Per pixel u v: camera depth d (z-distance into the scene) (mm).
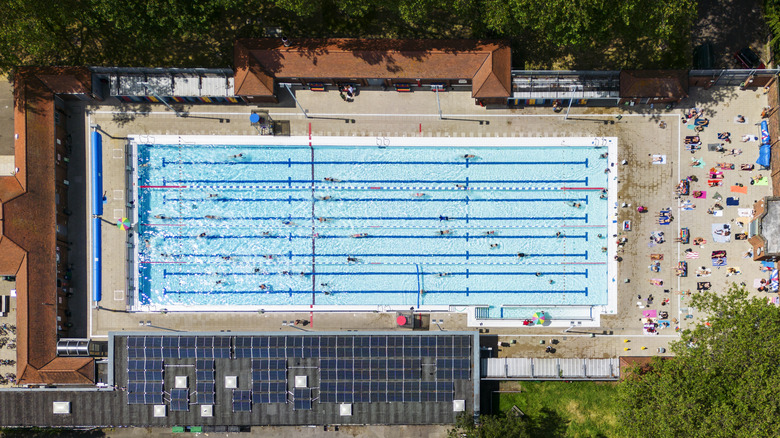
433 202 47844
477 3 42812
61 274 46000
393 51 44062
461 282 47750
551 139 47094
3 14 40094
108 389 44219
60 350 44656
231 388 44188
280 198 47812
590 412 46219
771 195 46312
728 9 47000
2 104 46812
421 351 44281
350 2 41219
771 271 46219
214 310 47062
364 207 47938
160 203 47625
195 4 41188
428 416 44438
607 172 47156
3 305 46406
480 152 47594
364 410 44344
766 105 46219
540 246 47625
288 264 47812
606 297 47188
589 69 47188
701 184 46812
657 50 46938
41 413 44469
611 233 47188
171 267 47562
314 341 44219
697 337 39969
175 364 44250
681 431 38469
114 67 44312
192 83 45188
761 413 37062
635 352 46625
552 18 38938
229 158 47781
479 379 44594
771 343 38031
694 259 46781
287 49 44188
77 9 41719
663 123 46781
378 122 47406
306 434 46438
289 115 47406
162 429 46594
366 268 47781
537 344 46938
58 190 45719
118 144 47250
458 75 44625
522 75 44906
